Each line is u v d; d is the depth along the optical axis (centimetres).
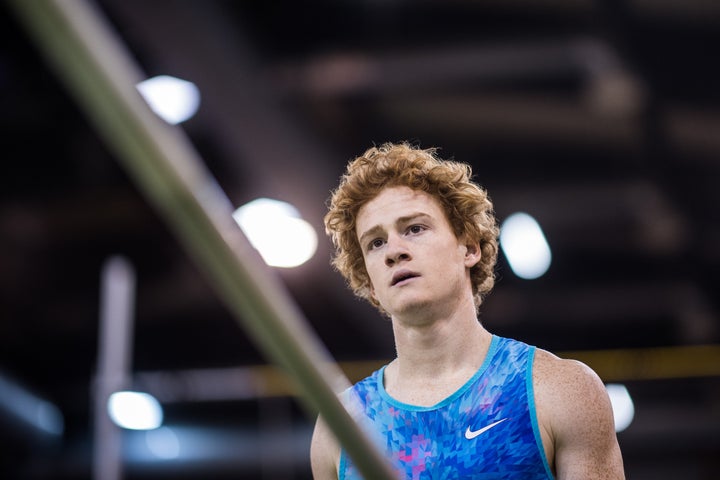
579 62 2133
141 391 1841
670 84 2172
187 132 2192
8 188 2477
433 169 690
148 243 2564
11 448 2422
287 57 2120
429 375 667
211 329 2692
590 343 2770
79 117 2333
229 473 2347
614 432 636
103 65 246
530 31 2100
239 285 310
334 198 720
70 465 2497
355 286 744
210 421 2373
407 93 2186
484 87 2191
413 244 665
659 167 2352
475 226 698
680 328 2700
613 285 2686
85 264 2591
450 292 665
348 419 381
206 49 1788
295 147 2061
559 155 2412
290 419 2377
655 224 2509
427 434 640
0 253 2506
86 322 2645
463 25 2103
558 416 623
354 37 2109
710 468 2434
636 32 2042
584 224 2534
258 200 2000
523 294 2686
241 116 1941
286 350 338
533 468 618
